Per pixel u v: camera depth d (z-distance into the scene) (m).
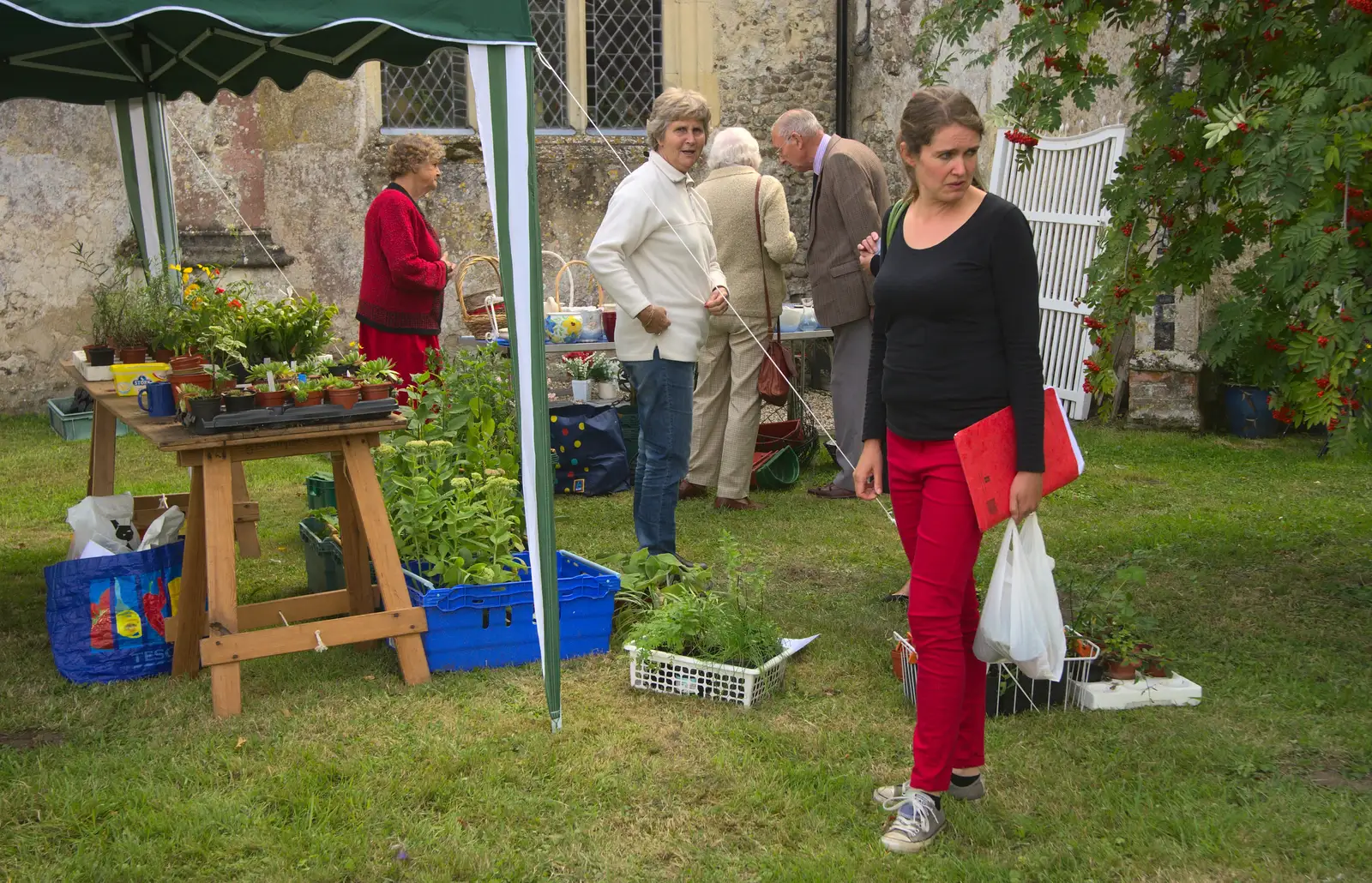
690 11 10.50
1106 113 8.16
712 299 4.31
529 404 3.15
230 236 9.05
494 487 4.00
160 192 5.63
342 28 4.32
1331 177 3.11
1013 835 2.61
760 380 5.70
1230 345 3.46
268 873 2.44
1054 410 2.58
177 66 5.36
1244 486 6.16
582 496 6.23
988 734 3.12
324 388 3.52
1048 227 8.67
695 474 6.09
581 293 10.16
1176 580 4.47
